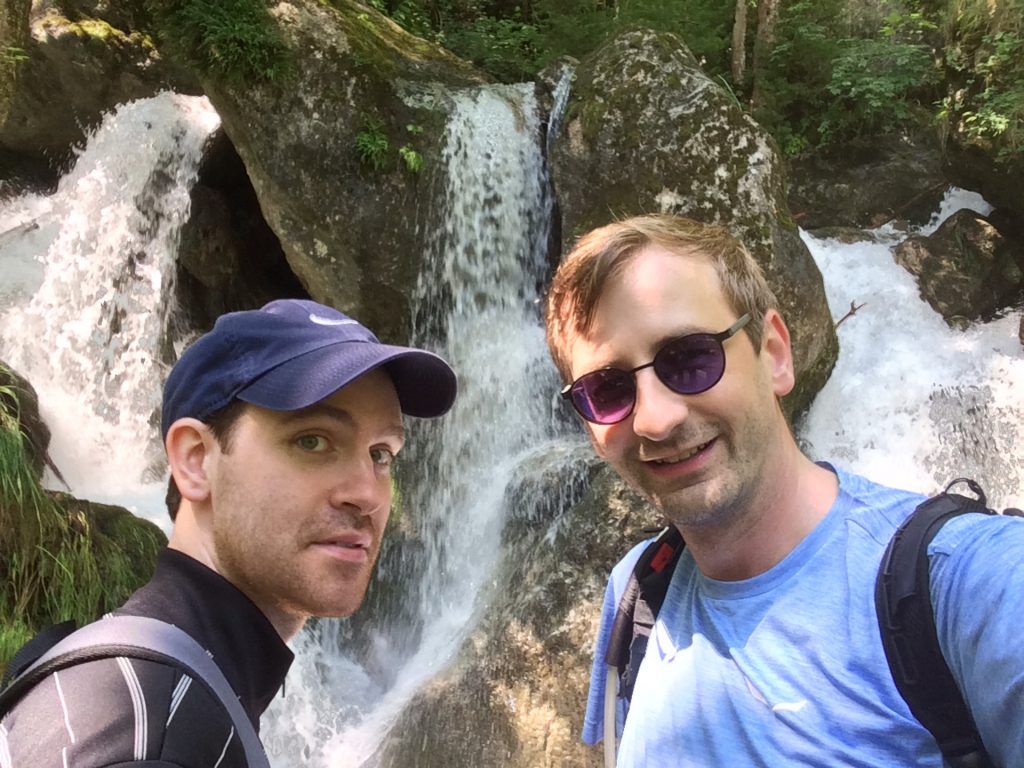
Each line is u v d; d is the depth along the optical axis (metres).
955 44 8.25
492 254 5.68
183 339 6.75
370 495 1.06
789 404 5.27
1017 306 7.31
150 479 5.56
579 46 8.72
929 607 0.95
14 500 3.46
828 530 1.11
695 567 1.27
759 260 4.88
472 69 6.48
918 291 7.09
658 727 1.15
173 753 0.77
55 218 6.88
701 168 5.05
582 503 4.37
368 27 6.11
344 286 5.42
